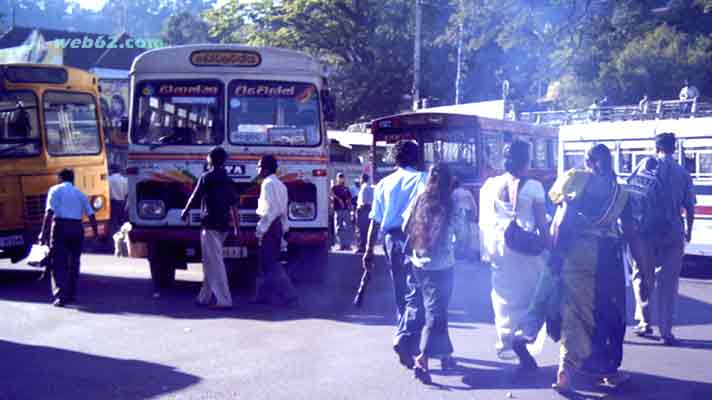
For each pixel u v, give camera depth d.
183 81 12.17
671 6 39.41
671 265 8.80
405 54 48.75
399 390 7.01
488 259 7.48
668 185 8.73
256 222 11.90
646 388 7.12
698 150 15.38
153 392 6.95
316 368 7.73
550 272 6.94
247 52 12.16
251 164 11.98
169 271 12.38
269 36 46.03
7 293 12.48
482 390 7.03
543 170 23.73
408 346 7.48
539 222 7.15
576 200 6.88
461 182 18.58
